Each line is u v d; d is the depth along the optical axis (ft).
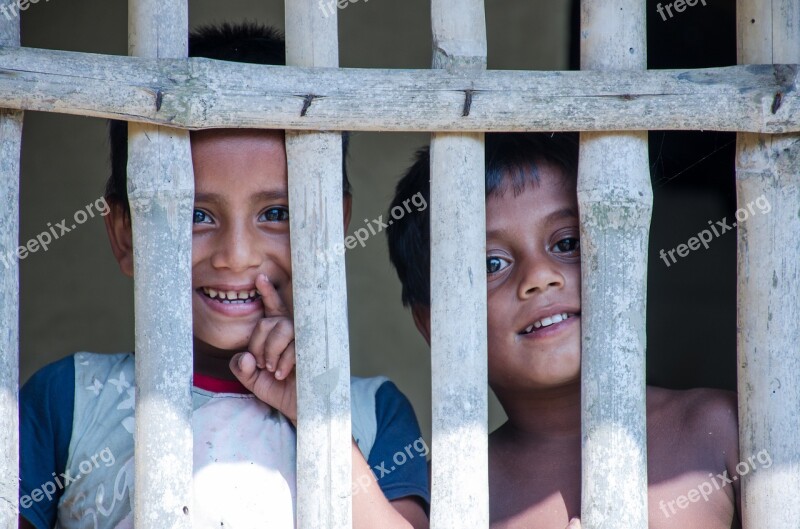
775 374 23.48
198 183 25.36
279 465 25.99
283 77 22.20
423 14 62.64
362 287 64.23
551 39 61.57
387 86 22.43
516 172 28.32
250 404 26.86
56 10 61.00
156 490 22.39
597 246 23.29
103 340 63.26
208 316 26.78
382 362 64.28
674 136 35.99
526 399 29.68
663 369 52.49
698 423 27.94
